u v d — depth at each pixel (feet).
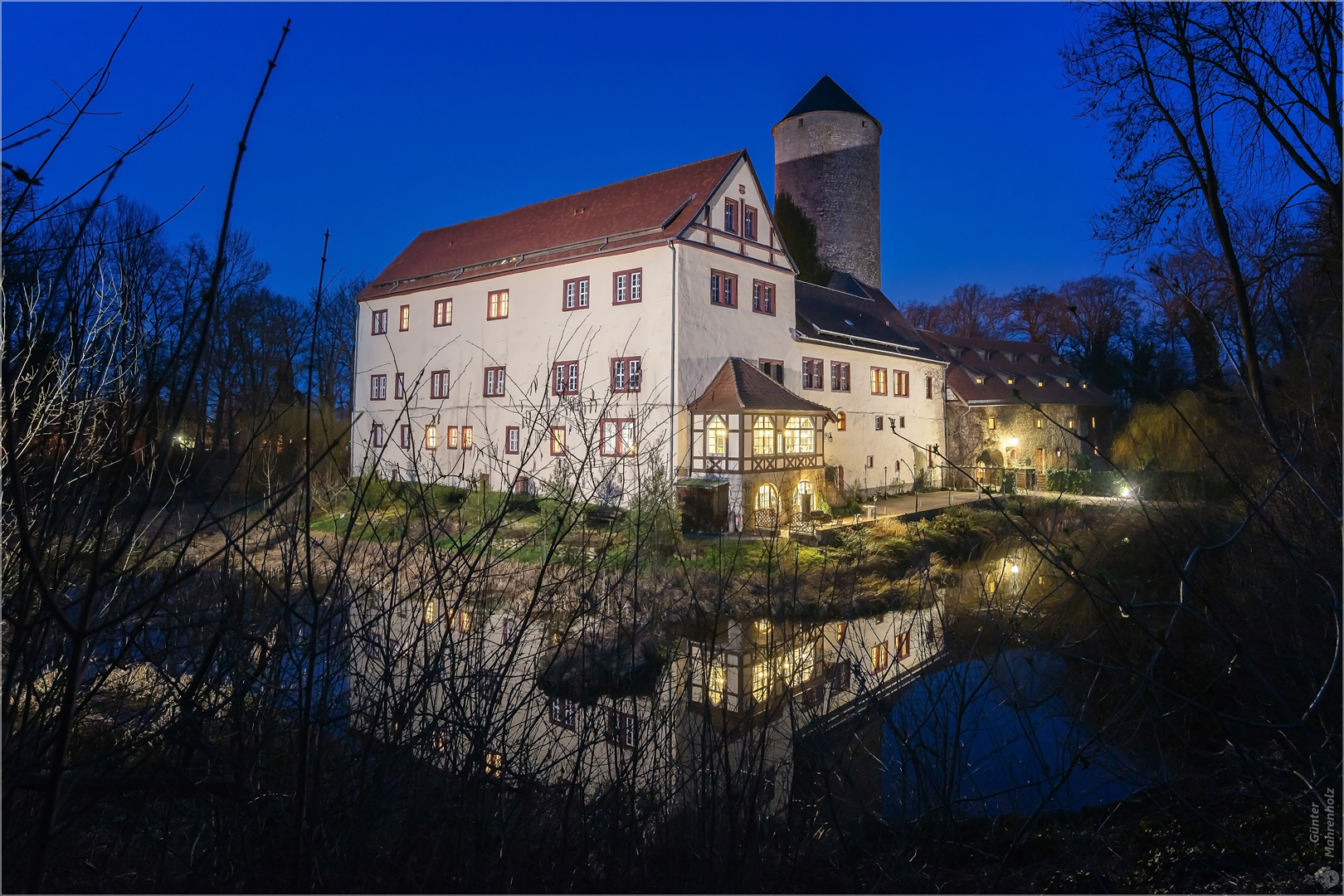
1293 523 16.74
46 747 7.54
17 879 7.54
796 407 76.07
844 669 15.55
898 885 11.91
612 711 11.52
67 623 4.64
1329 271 29.55
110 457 7.48
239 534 7.87
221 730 9.40
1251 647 16.76
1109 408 132.57
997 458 116.37
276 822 8.79
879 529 58.65
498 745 11.16
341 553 8.64
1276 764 16.90
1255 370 9.72
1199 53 27.02
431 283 93.09
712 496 67.36
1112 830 17.58
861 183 142.51
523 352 83.66
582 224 85.51
